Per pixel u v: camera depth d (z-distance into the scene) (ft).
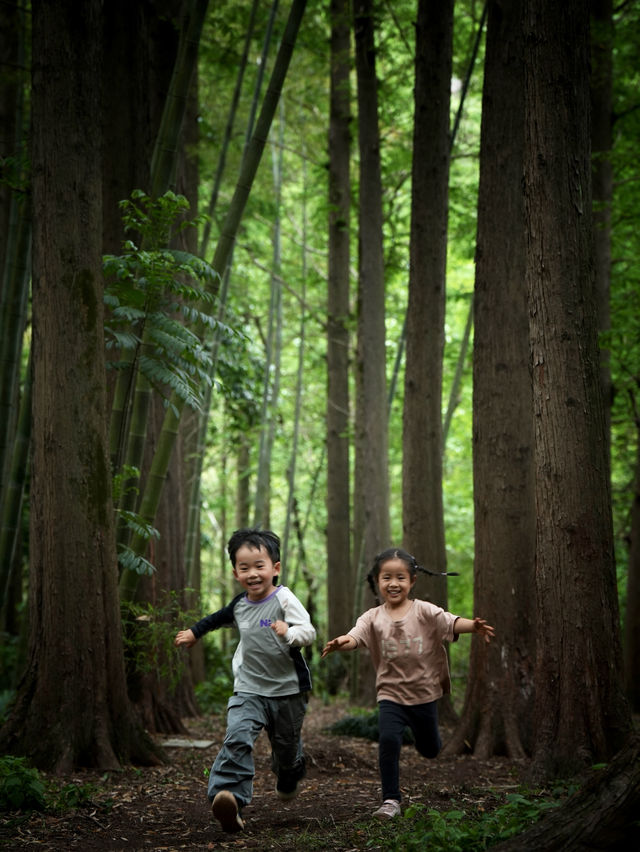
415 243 26.78
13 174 20.70
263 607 12.84
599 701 15.39
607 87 33.24
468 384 57.82
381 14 34.40
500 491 21.40
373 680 36.76
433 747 14.16
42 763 16.55
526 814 11.27
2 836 12.14
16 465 24.21
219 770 11.91
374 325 34.30
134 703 22.99
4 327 24.97
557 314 15.46
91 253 17.43
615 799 9.16
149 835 12.42
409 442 26.86
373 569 14.43
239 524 57.62
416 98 26.45
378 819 12.65
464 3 40.68
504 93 21.61
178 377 19.60
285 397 60.70
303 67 47.14
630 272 39.96
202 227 48.65
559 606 15.69
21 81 28.66
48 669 17.06
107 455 17.83
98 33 17.74
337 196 45.27
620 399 45.50
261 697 12.63
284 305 57.57
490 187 21.74
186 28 24.12
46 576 17.24
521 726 20.63
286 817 13.57
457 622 13.69
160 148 21.39
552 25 15.44
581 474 15.51
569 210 15.47
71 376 17.21
